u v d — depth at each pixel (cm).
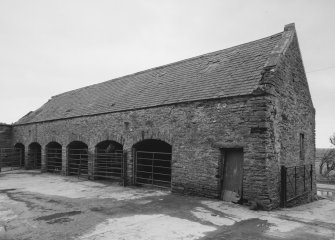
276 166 895
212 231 638
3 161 2378
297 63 1125
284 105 982
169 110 1119
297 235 611
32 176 1706
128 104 1364
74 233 629
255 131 860
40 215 780
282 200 909
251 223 696
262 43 1141
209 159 977
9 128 2430
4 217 766
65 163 1748
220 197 955
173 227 666
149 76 1569
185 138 1055
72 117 1689
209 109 987
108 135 1417
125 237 602
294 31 1101
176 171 1077
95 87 1995
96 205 891
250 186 860
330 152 3009
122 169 1331
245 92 893
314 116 1316
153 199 972
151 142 1340
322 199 1380
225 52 1277
